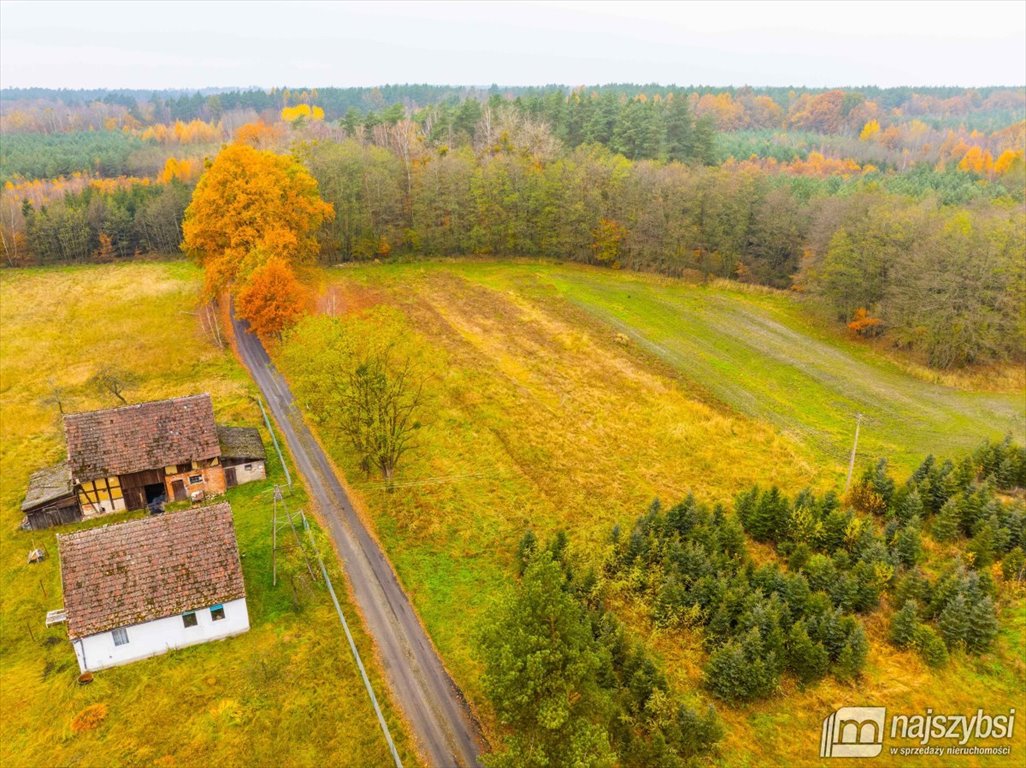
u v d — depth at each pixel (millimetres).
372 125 142000
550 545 44938
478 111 140500
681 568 42938
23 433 61094
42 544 47281
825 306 87938
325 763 31891
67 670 36938
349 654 38156
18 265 110500
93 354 75562
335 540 47906
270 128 179625
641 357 77562
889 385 72688
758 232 102000
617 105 140750
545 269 106312
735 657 35562
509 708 29688
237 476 53281
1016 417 65750
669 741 31875
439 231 107188
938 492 50062
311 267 96375
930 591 41312
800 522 46688
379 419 51125
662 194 103562
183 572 38188
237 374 70812
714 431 62875
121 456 49844
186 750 32000
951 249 74625
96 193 121875
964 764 32562
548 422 63625
